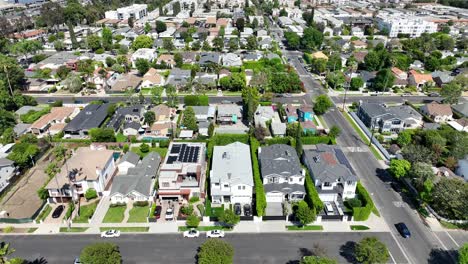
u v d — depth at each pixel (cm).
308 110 11069
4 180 7788
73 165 7750
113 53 18538
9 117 10281
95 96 13075
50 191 7188
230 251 5300
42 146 9306
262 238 6372
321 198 7344
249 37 19375
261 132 9494
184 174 7481
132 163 8306
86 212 7006
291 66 16012
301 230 6562
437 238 6359
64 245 6209
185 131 10069
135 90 13525
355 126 10831
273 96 13100
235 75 13512
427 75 14150
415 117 10669
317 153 8238
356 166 8650
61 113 11012
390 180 8081
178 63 15875
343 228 6606
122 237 6391
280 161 7800
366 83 14050
